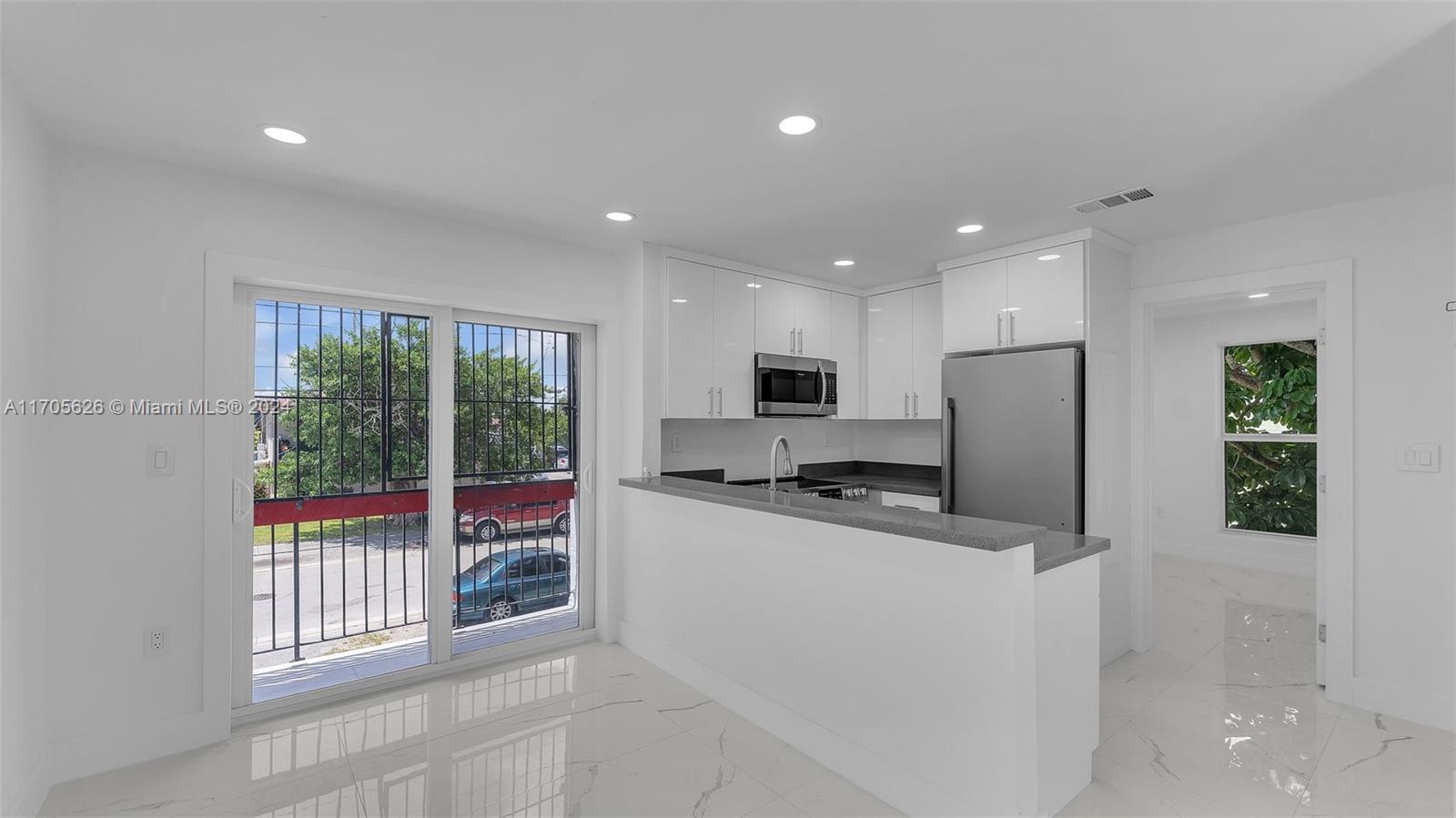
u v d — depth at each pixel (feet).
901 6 5.17
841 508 8.48
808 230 11.41
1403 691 9.34
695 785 7.77
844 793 7.63
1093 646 7.51
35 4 5.08
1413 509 9.29
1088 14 5.25
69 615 7.77
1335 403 9.93
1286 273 10.44
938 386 14.80
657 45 5.75
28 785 7.04
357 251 9.91
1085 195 9.54
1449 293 9.05
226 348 8.80
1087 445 11.12
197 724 8.57
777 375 14.16
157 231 8.38
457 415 11.57
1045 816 6.63
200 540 8.61
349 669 10.37
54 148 7.70
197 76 6.29
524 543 12.35
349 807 7.30
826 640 8.27
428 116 7.17
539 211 10.41
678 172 8.75
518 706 9.91
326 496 10.21
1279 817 7.04
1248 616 14.23
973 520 7.38
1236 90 6.49
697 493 10.12
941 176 8.82
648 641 11.84
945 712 6.93
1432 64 5.95
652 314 12.37
